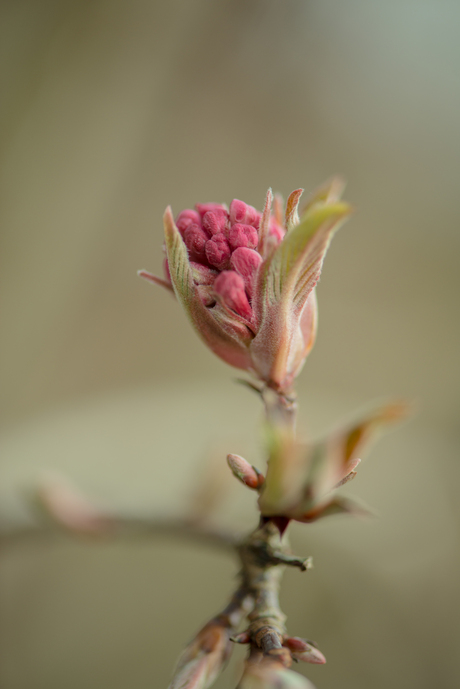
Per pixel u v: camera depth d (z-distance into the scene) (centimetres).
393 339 61
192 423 46
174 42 55
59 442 43
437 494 47
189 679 19
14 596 43
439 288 62
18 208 49
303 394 55
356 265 63
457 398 59
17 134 48
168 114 58
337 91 63
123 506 25
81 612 43
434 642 40
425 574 42
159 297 58
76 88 50
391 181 64
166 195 59
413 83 63
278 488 18
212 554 46
